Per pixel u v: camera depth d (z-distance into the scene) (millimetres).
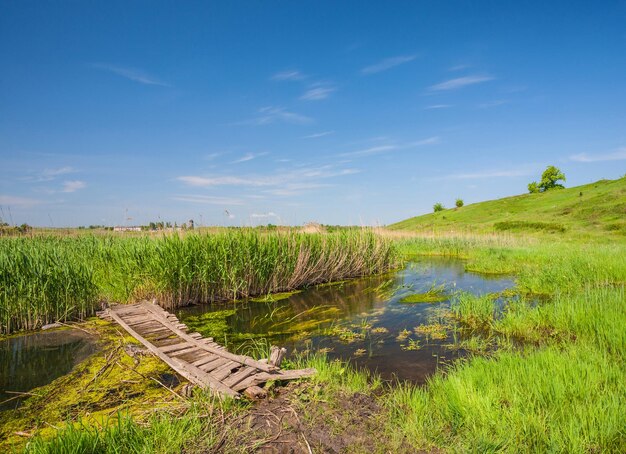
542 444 3855
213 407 4914
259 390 5273
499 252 22203
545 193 67125
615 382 4840
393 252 20578
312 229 18516
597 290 9352
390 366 6676
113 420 4883
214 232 13703
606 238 28984
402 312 10703
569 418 4105
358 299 12711
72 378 6375
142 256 12023
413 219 83750
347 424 4488
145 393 5738
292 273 14586
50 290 9898
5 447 4320
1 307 9078
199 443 4145
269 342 8398
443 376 6070
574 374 4910
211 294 12586
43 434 4625
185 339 7832
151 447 3914
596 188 57719
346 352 7543
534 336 7566
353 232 18594
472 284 14688
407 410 4816
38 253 10531
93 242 14352
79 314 10398
